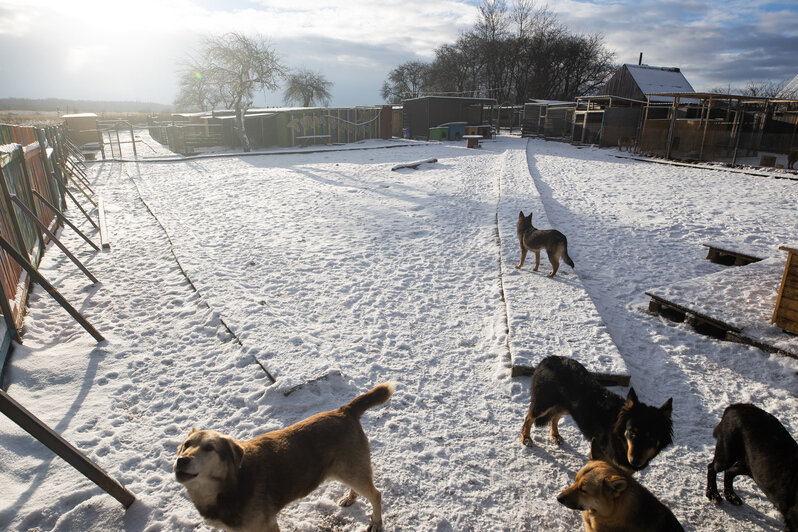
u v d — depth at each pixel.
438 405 4.92
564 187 17.58
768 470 3.27
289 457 2.97
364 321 6.75
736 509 3.72
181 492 3.70
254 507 2.80
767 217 12.88
